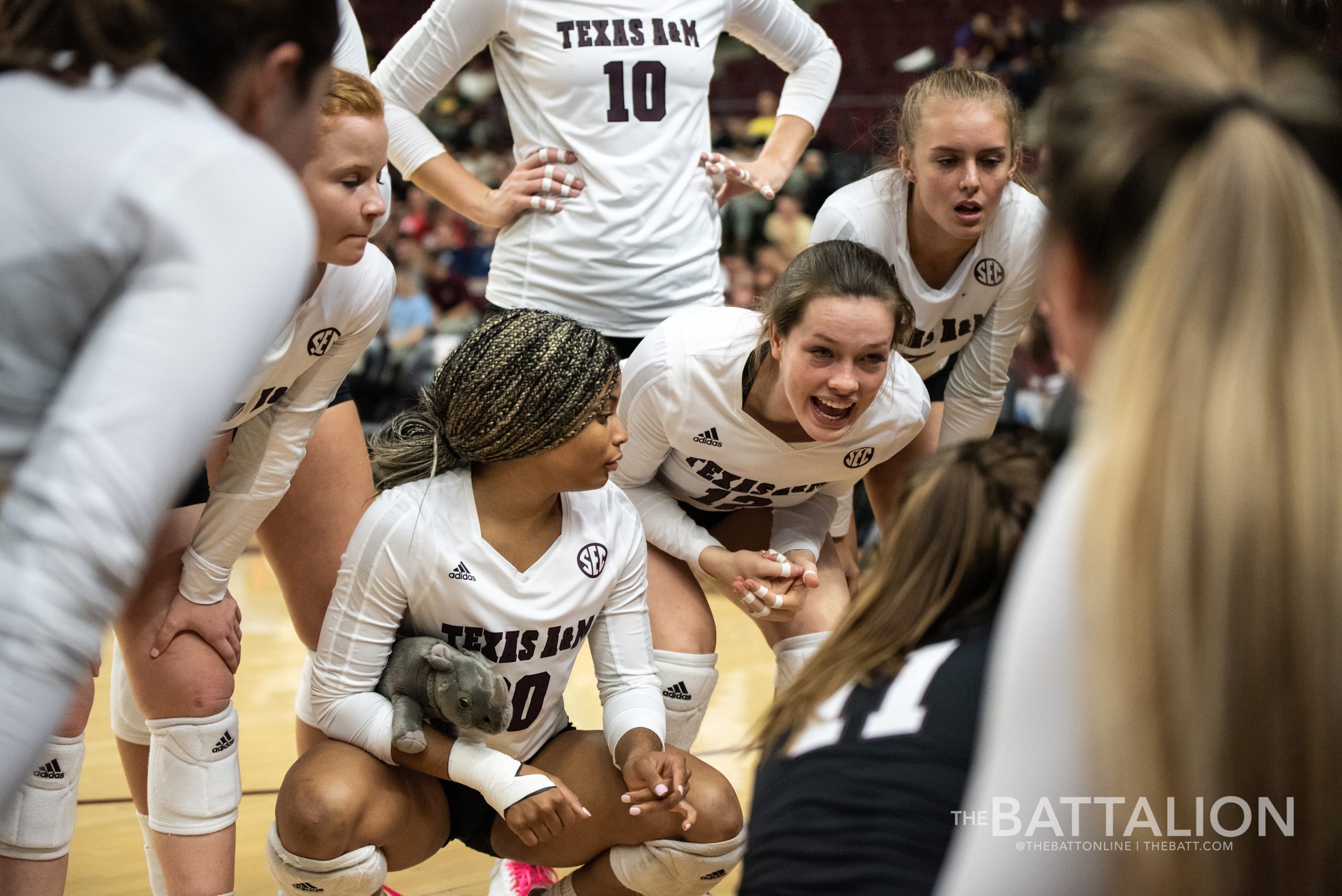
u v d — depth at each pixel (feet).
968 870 2.21
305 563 7.46
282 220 2.68
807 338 6.31
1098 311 2.32
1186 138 2.14
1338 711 1.89
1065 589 2.12
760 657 14.42
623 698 6.47
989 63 32.50
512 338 5.88
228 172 2.63
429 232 28.32
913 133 7.56
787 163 9.65
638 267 8.45
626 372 7.30
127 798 9.86
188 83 2.89
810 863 3.26
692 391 7.04
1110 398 2.06
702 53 8.70
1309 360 1.93
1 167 2.61
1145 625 1.93
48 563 2.31
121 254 2.55
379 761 6.11
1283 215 2.00
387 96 8.75
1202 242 2.02
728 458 7.25
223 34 2.88
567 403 5.81
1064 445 4.03
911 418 7.17
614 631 6.58
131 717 7.00
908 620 3.71
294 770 6.04
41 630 2.29
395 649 6.19
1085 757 2.08
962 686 3.35
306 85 3.13
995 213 7.88
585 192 8.43
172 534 6.77
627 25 8.32
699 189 8.79
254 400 6.23
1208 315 1.99
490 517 6.17
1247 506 1.88
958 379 8.68
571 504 6.43
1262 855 1.96
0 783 2.29
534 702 6.47
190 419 2.50
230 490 6.47
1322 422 1.90
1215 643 1.90
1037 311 10.55
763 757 3.74
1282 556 1.87
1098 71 2.28
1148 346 2.02
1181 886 2.01
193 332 2.50
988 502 3.74
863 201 7.91
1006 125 7.31
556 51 8.28
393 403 25.00
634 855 6.31
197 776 6.43
